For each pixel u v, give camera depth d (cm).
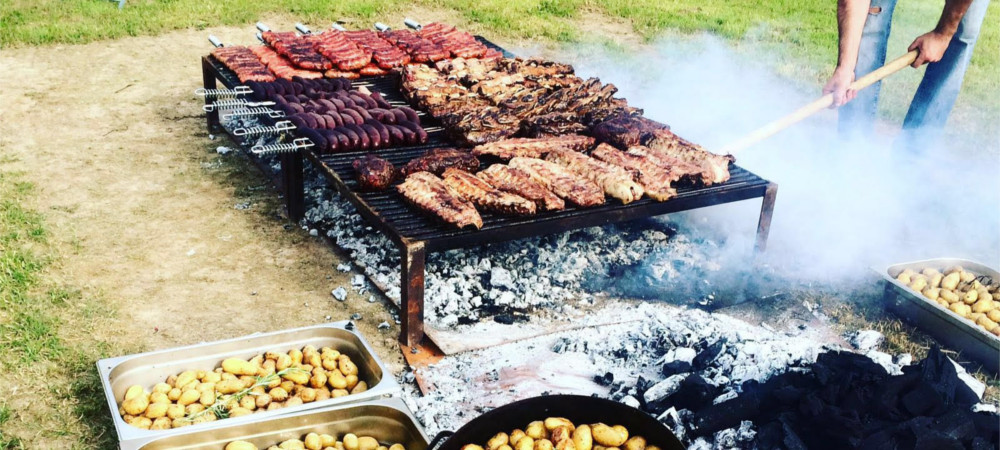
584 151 622
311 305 537
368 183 521
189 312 521
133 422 374
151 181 698
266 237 620
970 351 498
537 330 515
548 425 353
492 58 789
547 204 505
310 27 1149
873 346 509
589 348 493
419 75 717
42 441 404
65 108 843
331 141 575
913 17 1341
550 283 573
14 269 546
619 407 355
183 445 354
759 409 408
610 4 1320
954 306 511
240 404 397
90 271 557
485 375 468
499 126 623
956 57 719
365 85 740
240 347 427
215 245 604
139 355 407
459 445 347
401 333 497
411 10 1237
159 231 618
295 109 627
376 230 626
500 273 564
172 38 1084
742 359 457
